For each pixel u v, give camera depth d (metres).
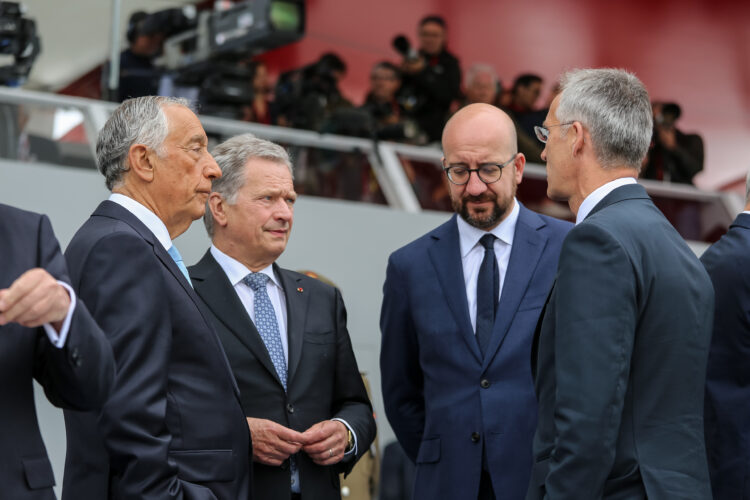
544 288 3.32
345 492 4.20
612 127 2.59
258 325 3.18
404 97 7.49
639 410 2.38
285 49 9.23
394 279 3.47
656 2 11.27
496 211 3.31
